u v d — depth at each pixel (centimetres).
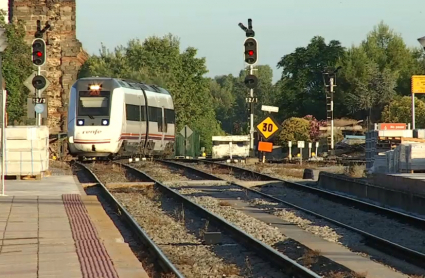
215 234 4328
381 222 5378
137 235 4475
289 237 4516
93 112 12575
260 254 3878
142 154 14038
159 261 3606
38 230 4391
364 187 7238
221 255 3941
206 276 3422
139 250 4031
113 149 12606
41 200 6106
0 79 7650
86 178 9288
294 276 3319
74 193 6794
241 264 3694
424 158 8081
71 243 3906
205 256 3916
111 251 3700
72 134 12569
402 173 7944
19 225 4609
